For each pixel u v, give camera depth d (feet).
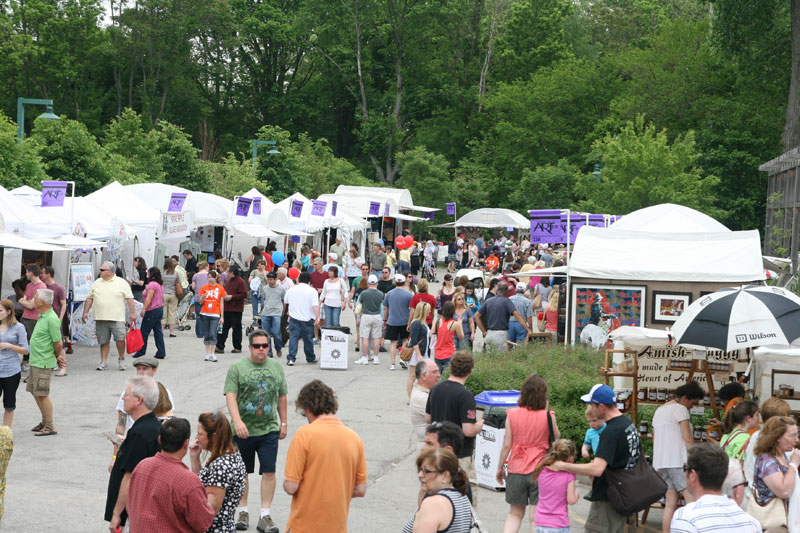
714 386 31.63
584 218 64.95
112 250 67.41
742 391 27.07
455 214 180.75
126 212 77.92
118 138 130.52
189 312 81.35
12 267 61.82
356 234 132.26
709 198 122.62
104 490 30.55
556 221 65.51
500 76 218.59
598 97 187.83
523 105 190.80
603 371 31.32
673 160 120.88
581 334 51.70
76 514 27.61
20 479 31.40
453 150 214.69
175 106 218.38
